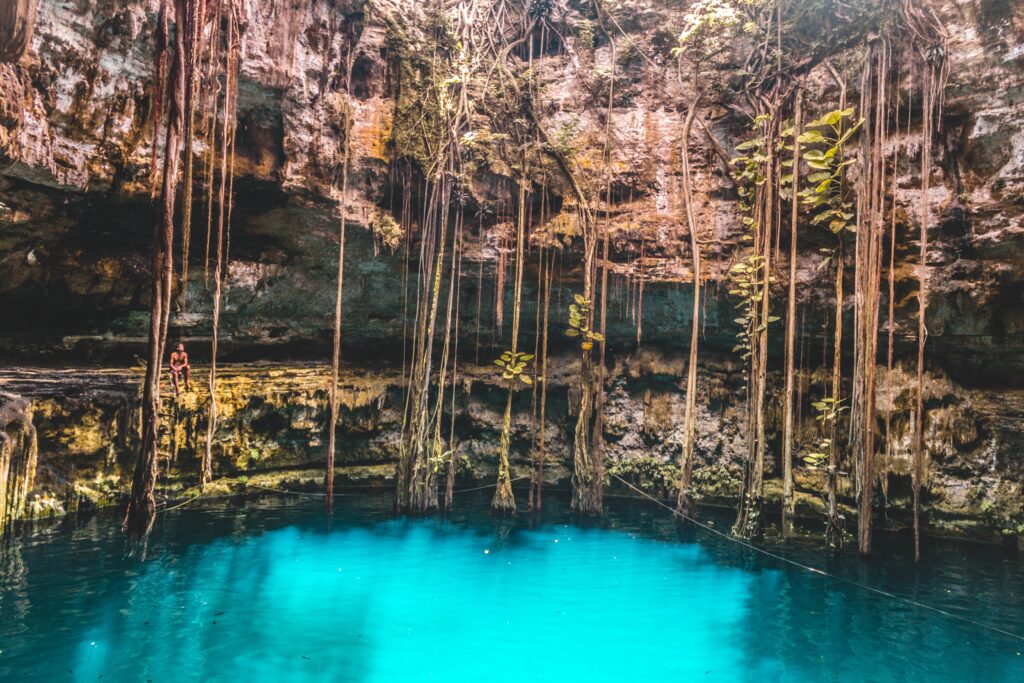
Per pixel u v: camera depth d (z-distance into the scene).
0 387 8.75
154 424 6.44
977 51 9.30
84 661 5.73
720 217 11.81
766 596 7.87
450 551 9.30
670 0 12.04
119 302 10.79
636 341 13.25
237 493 11.42
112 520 9.23
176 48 6.23
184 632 6.46
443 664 6.14
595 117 12.20
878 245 8.67
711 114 11.78
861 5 9.38
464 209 12.07
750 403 10.12
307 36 10.26
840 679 5.99
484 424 13.61
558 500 12.40
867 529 8.91
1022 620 7.20
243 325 11.98
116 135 8.91
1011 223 9.50
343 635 6.64
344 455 12.93
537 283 12.58
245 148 10.26
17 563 7.63
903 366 10.62
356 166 11.20
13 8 5.34
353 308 12.84
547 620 7.17
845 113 8.55
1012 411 10.07
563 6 12.39
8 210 8.57
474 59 11.73
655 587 8.13
